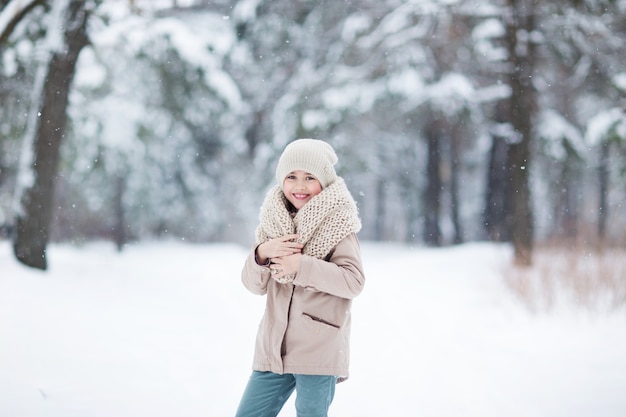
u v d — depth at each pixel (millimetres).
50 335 5398
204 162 23484
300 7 17062
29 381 4109
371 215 30391
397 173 19875
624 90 12555
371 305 8281
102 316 6438
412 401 4035
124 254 16672
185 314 6973
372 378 4613
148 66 14508
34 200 8773
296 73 17266
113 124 16266
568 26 12391
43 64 9109
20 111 11000
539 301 7504
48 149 8922
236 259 16109
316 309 2557
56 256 11516
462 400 4055
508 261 10383
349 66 15469
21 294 7188
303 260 2447
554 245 9289
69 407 3666
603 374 4676
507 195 17203
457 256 13320
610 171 16219
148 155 20500
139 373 4477
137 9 9898
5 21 8281
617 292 7039
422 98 14312
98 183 19359
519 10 12516
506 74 13922
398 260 14141
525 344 5797
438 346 5758
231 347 5508
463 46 13719
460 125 15008
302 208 2561
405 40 13984
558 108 15148
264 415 2666
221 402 3922
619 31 12641
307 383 2539
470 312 7602
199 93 14227
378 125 17797
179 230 23938
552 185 17328
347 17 15422
